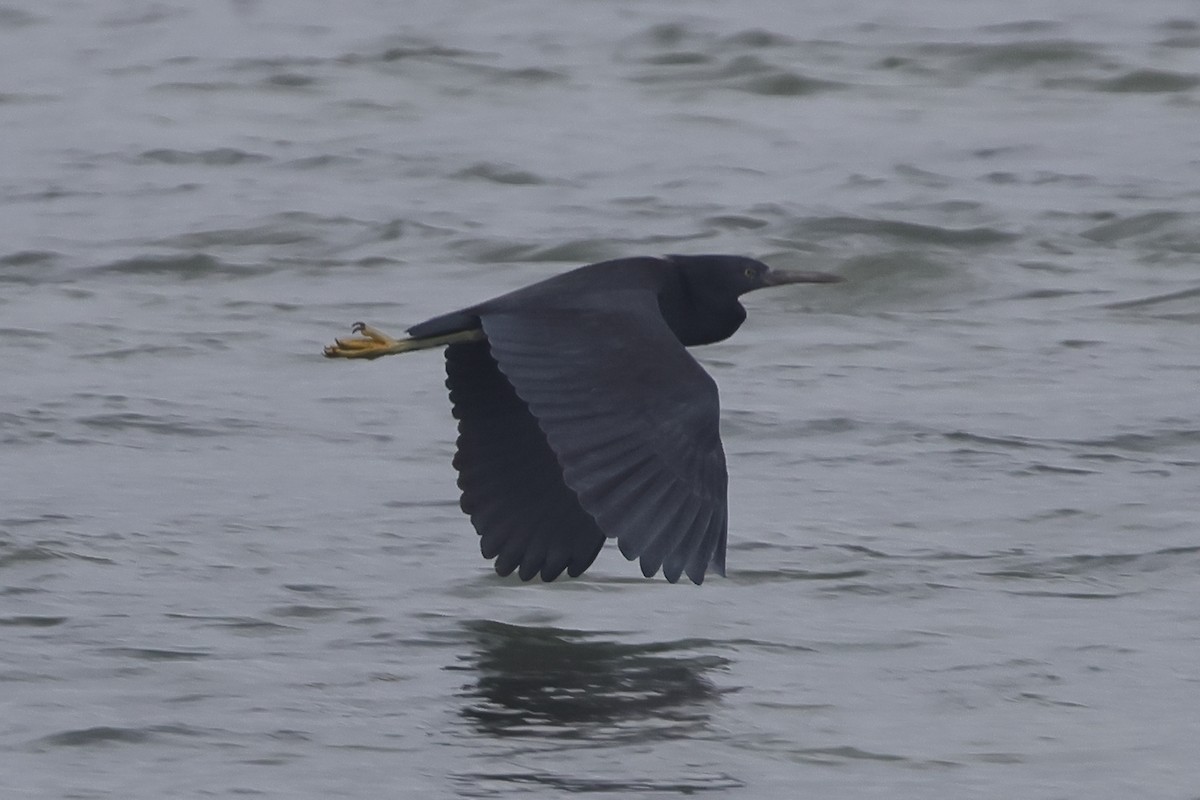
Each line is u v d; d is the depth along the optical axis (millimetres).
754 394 14281
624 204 20453
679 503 7066
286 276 18188
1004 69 26812
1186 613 10086
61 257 18703
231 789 7887
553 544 8461
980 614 10070
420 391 14438
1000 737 8461
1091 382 14617
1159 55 27109
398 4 32875
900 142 23141
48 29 31312
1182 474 12453
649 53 28156
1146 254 18484
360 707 8844
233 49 29219
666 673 9266
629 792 7902
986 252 18625
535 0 32750
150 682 9086
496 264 18562
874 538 11242
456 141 23422
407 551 11039
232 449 13031
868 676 9211
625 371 7344
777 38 28562
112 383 14609
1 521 11406
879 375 14859
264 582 10508
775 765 8164
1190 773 8039
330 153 22859
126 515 11609
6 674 9133
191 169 22375
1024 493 12086
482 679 9172
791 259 18344
